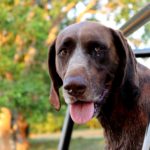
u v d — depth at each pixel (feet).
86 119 2.94
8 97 8.32
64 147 3.63
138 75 3.18
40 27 8.58
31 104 8.48
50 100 3.35
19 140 9.51
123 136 3.20
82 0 9.42
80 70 2.93
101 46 3.03
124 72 3.04
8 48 8.80
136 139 3.15
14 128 9.37
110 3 9.48
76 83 2.88
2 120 9.05
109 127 3.25
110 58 3.05
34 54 8.91
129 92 3.08
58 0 9.31
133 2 9.37
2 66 8.54
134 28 3.50
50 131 14.38
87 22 3.12
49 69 3.32
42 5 9.44
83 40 3.03
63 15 9.29
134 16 3.44
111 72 3.07
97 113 3.05
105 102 3.13
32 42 8.90
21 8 8.73
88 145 11.55
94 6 9.70
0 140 9.45
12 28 8.64
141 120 3.14
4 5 8.80
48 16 9.32
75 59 3.00
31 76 8.63
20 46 8.87
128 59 3.05
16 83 8.46
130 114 3.16
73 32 3.08
